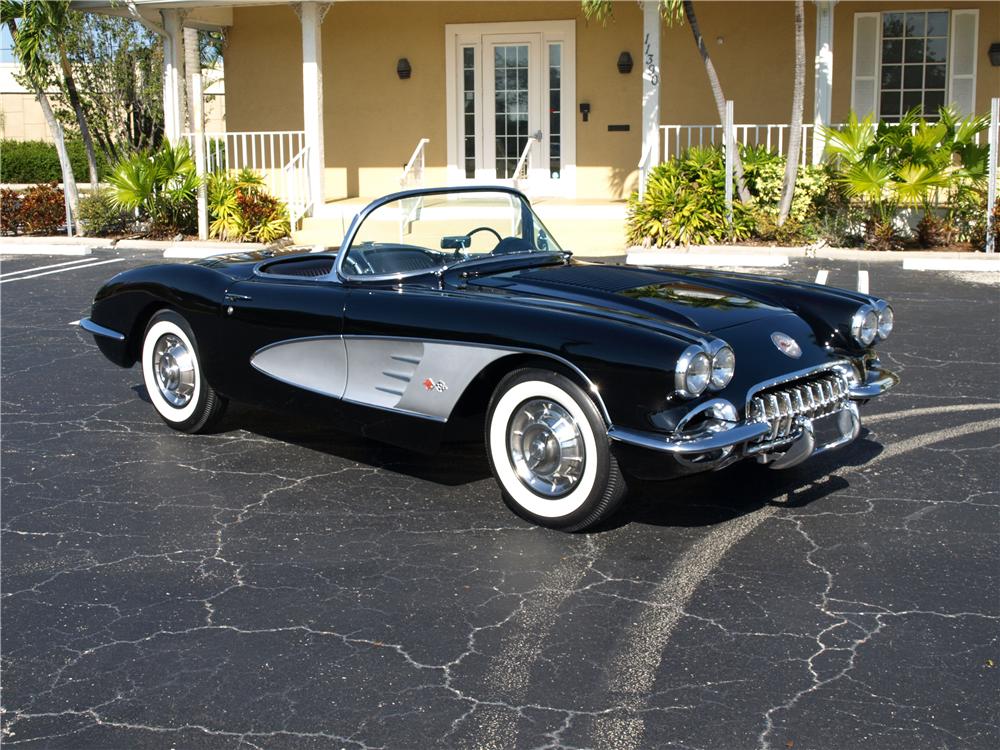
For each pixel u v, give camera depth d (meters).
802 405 4.68
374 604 4.03
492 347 4.66
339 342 5.27
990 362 7.80
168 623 3.90
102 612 3.99
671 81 16.17
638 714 3.25
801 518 4.85
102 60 22.81
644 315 4.64
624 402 4.33
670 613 3.92
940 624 3.81
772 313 4.98
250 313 5.64
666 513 4.93
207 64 27.33
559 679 3.47
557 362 4.55
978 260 12.24
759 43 15.91
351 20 16.98
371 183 17.41
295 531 4.77
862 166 13.41
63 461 5.81
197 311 5.92
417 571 4.32
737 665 3.54
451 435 5.18
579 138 16.61
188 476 5.54
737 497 5.13
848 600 4.01
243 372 5.76
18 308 10.65
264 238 15.00
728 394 4.43
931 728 3.16
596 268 5.67
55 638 3.79
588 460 4.50
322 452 5.95
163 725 3.24
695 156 14.20
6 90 31.52
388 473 5.57
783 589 4.11
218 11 17.05
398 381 5.07
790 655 3.60
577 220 15.27
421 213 5.47
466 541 4.63
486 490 5.29
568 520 4.64
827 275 11.77
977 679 3.44
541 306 4.74
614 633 3.77
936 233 13.38
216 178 15.54
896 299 10.41
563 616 3.91
